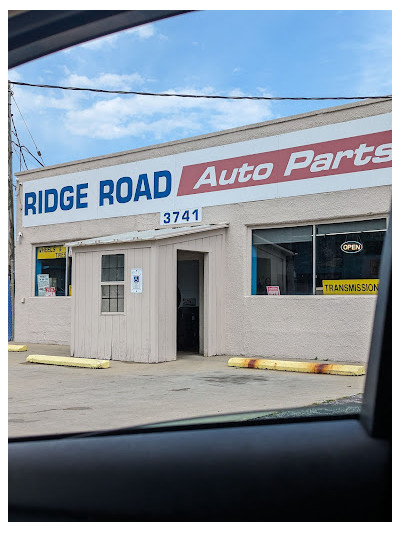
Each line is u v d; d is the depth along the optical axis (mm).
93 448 1356
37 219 14766
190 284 12562
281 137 10484
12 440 1510
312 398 6180
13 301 15211
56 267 14453
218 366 9516
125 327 10398
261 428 1466
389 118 9188
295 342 10102
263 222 10703
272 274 10727
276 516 1024
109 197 13219
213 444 1324
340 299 9578
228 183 11234
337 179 9758
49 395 6777
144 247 10156
